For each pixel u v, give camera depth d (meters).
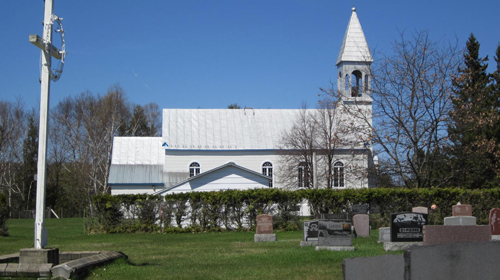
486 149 35.12
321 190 30.31
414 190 30.91
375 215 30.62
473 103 36.75
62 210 70.25
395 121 36.22
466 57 48.41
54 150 75.62
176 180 49.91
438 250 8.37
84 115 73.00
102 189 64.62
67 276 11.67
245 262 15.05
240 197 29.48
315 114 52.50
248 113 54.91
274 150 51.75
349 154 49.19
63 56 12.94
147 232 28.97
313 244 19.73
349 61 51.84
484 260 8.42
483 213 31.30
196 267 14.12
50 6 12.55
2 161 67.62
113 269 13.16
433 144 35.19
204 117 53.94
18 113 72.69
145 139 54.53
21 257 12.12
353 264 9.16
